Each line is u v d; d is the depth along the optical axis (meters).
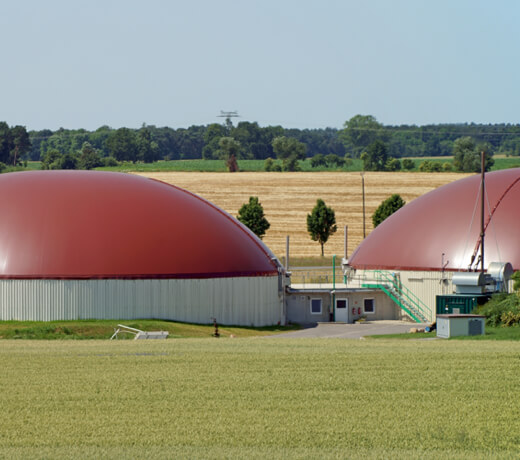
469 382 48.53
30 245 86.56
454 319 73.38
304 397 45.16
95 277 85.50
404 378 49.72
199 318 89.38
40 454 35.69
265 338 75.56
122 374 51.38
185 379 49.69
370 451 36.25
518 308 78.88
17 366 54.09
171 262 88.44
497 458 35.28
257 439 37.78
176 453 35.78
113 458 35.12
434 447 36.91
